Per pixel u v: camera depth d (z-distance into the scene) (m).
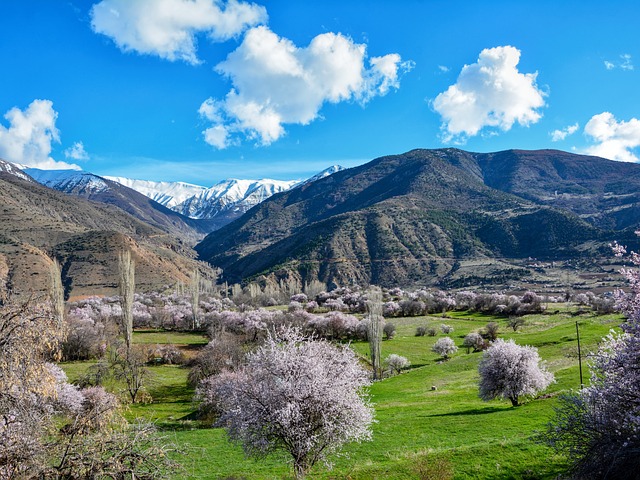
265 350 23.12
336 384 21.17
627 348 15.85
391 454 29.12
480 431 33.22
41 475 12.46
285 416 19.59
